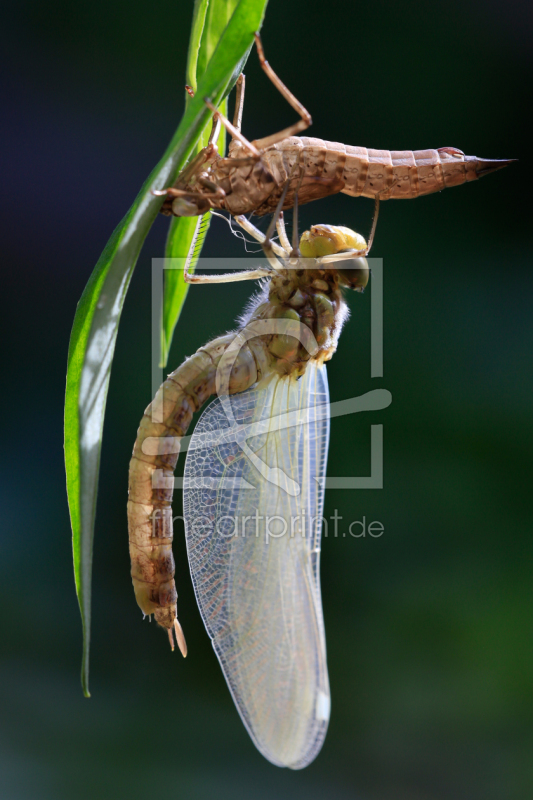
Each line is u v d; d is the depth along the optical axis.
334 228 0.32
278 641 0.32
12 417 0.40
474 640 0.38
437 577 0.39
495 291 0.42
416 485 0.39
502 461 0.39
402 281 0.42
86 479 0.29
